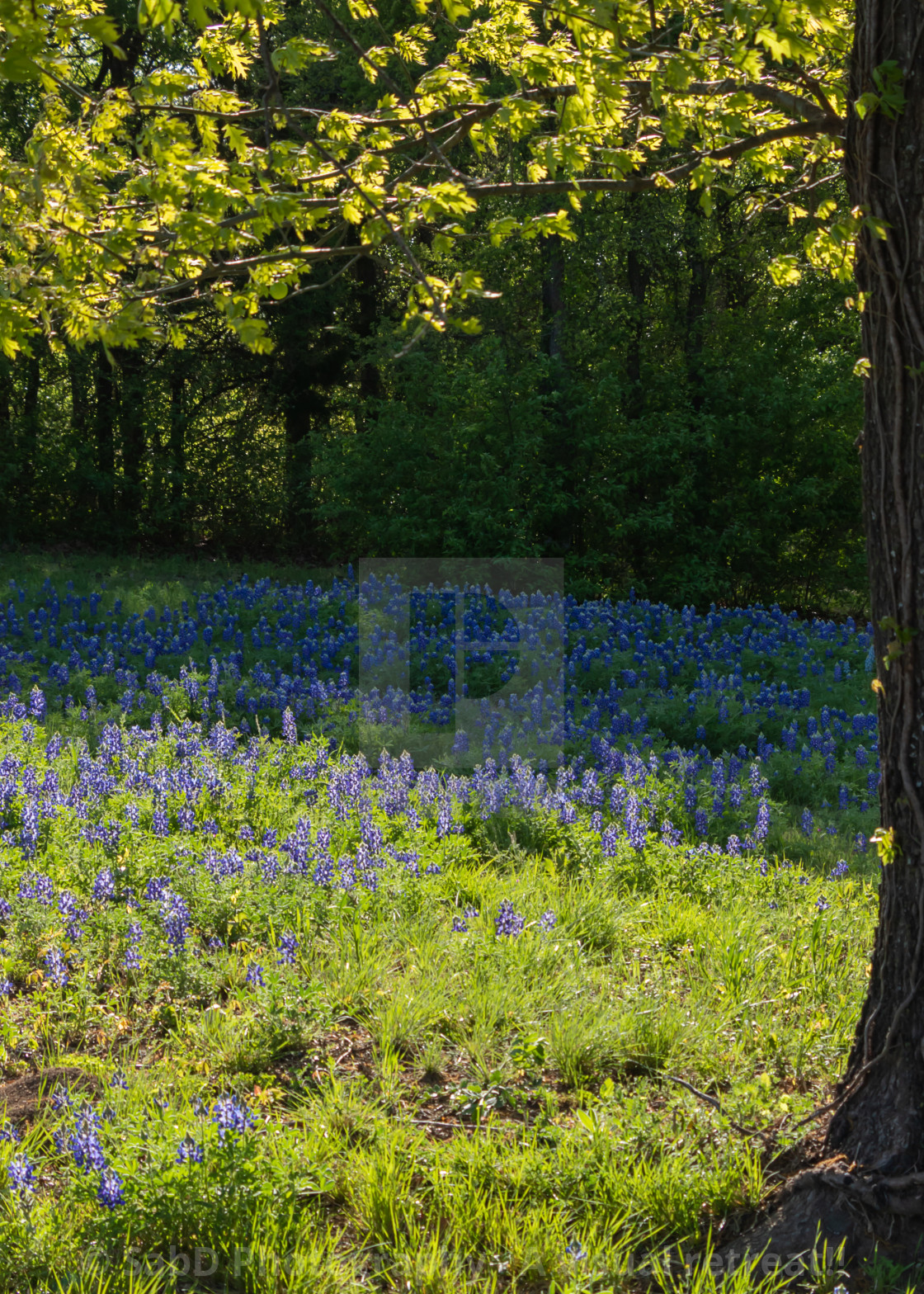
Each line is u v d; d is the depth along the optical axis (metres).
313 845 7.64
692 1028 5.47
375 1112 4.69
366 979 5.88
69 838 7.86
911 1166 3.93
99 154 4.05
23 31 3.42
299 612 17.27
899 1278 3.67
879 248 3.97
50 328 4.20
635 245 22.48
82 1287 3.51
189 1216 3.86
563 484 22.53
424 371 21.97
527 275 23.05
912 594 4.02
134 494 27.59
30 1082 4.90
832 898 8.01
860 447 4.21
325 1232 4.02
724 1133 4.51
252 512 28.81
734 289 25.69
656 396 23.50
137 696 12.91
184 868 7.12
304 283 25.48
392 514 21.73
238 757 10.13
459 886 7.51
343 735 12.27
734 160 5.42
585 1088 5.11
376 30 18.45
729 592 22.92
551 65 4.32
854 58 4.02
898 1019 4.09
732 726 13.59
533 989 5.87
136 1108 4.54
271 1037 5.28
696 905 7.56
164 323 4.43
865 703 14.70
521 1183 4.23
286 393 28.33
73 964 6.04
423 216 4.26
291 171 4.10
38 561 22.80
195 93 4.38
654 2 4.05
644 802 9.99
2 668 13.87
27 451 25.70
